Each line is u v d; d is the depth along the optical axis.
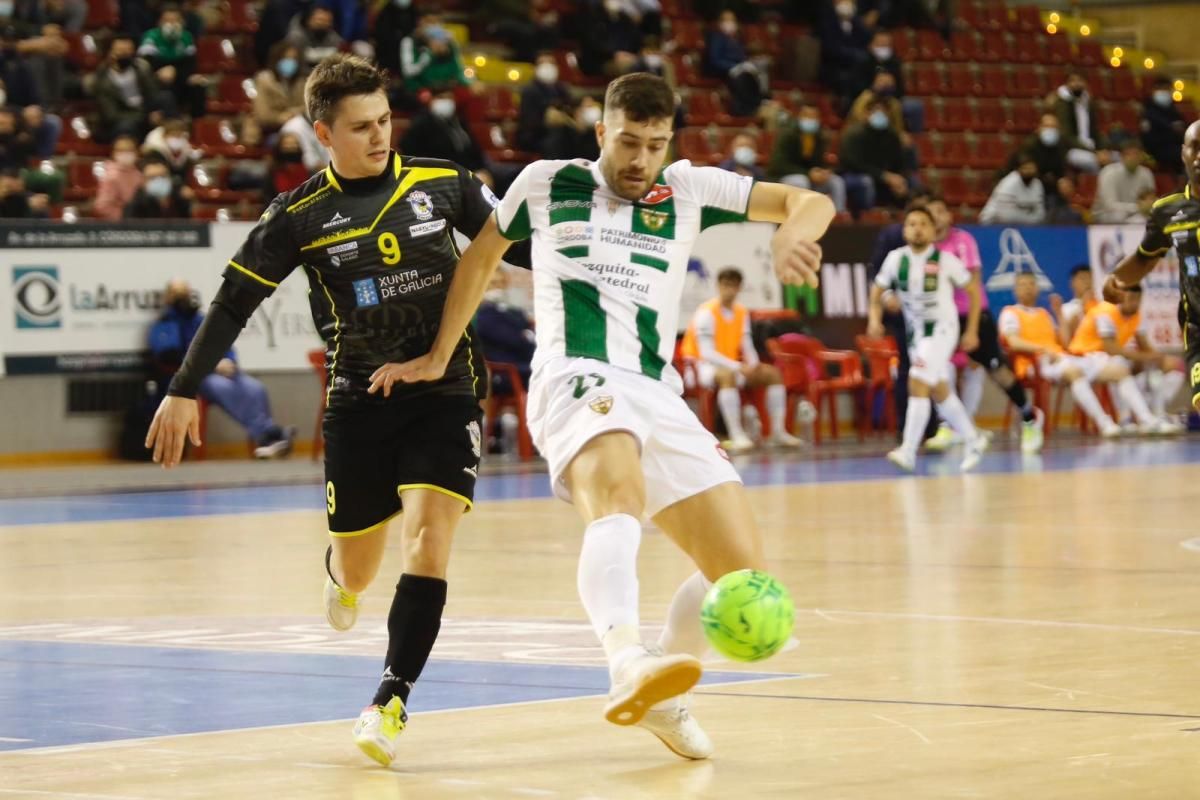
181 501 36.97
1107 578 22.77
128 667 16.91
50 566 25.89
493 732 13.52
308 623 19.95
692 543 12.82
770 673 16.03
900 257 41.72
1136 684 15.07
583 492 12.49
